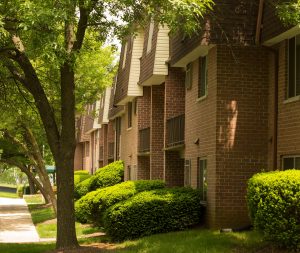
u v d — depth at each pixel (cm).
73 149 1470
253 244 1278
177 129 2088
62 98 1466
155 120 2509
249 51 1616
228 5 1570
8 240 2070
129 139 3047
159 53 2225
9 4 1257
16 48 1412
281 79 1517
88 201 2156
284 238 1134
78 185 3347
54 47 1167
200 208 1672
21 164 3803
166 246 1366
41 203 4319
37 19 1120
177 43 1900
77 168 6016
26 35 1342
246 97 1609
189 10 1207
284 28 1402
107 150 4084
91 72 2853
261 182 1178
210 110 1659
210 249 1275
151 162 2480
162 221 1641
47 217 2977
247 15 1575
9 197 5938
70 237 1456
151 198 1652
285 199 1129
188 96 1948
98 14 1454
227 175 1593
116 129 3612
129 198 1750
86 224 2388
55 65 1190
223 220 1580
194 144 1844
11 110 1972
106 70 3086
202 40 1567
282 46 1516
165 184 2116
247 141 1603
